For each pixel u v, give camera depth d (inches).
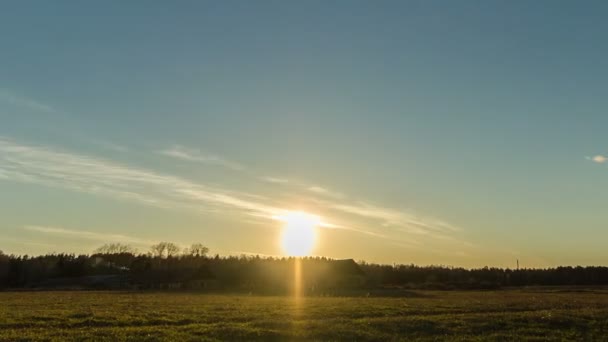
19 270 5851.4
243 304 2407.7
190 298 3063.5
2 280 5620.1
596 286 5669.3
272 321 1584.6
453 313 1969.7
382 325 1514.5
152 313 1878.7
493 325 1558.8
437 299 2977.4
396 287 4744.1
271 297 3240.7
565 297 3270.2
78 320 1624.0
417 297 3284.9
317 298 3110.2
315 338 1306.6
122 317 1716.3
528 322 1641.2
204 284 4805.6
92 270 6993.1
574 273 6688.0
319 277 4879.4
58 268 6314.0
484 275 6609.3
